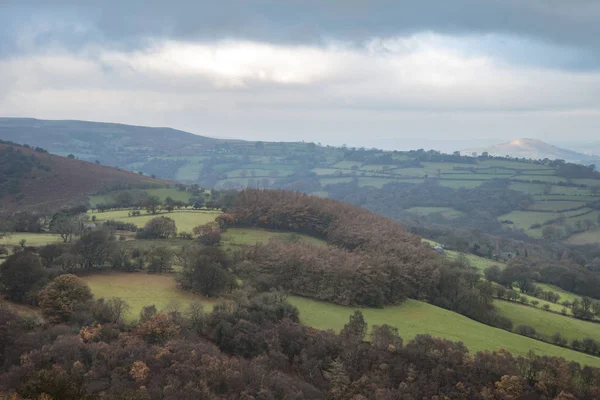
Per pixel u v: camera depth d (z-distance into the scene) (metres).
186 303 92.75
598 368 82.50
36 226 141.50
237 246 134.88
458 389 77.06
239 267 113.25
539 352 93.38
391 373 79.62
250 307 91.19
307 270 112.31
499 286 135.38
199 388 63.72
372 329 91.06
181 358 69.75
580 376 81.50
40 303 79.50
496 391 75.75
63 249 104.88
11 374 59.22
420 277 124.06
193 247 119.94
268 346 81.81
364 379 75.88
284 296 102.00
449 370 79.00
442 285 125.94
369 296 110.19
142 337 75.25
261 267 115.44
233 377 67.50
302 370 79.81
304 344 84.62
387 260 124.88
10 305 81.69
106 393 58.50
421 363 81.25
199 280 99.06
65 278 83.44
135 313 84.44
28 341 67.19
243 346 80.62
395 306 112.69
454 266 140.25
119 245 116.19
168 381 64.06
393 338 86.12
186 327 82.00
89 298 84.38
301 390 70.50
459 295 121.00
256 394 66.50
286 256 116.69
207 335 84.00
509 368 79.50
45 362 62.81
